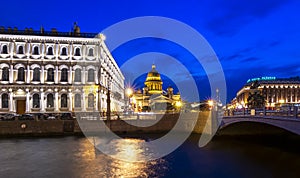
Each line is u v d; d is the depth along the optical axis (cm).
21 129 5225
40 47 6856
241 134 4731
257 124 3991
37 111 6712
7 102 6650
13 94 6662
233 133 4756
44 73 6844
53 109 6769
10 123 5200
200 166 2888
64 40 6962
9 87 6638
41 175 2583
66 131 5425
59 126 5394
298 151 3622
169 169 2773
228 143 4378
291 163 2947
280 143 4259
